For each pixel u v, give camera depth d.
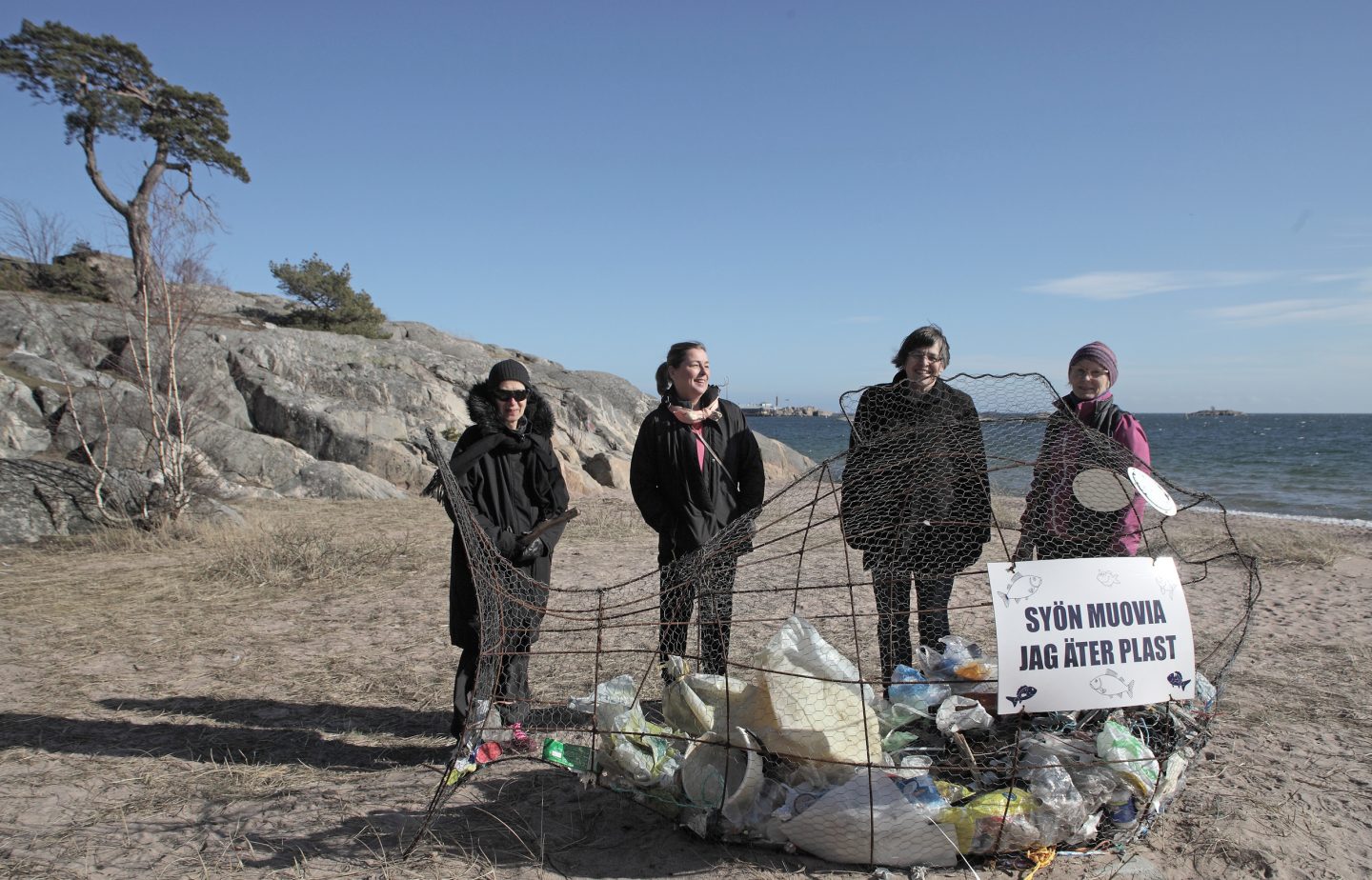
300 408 19.48
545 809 3.58
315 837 3.34
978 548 4.11
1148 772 3.14
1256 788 3.75
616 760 3.49
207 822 3.48
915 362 4.08
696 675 3.63
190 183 30.67
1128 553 3.80
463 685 4.13
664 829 3.40
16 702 4.98
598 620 3.91
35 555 9.83
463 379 26.89
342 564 9.09
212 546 10.42
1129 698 3.05
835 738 3.21
